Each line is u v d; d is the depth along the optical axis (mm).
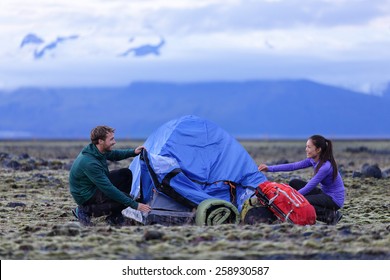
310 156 37156
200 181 37812
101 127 36344
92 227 33188
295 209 34812
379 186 62281
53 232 31297
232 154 39062
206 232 30969
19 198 51906
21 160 85938
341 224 35594
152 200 36812
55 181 61750
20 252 27656
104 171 36344
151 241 29312
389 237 30031
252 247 28109
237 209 37344
